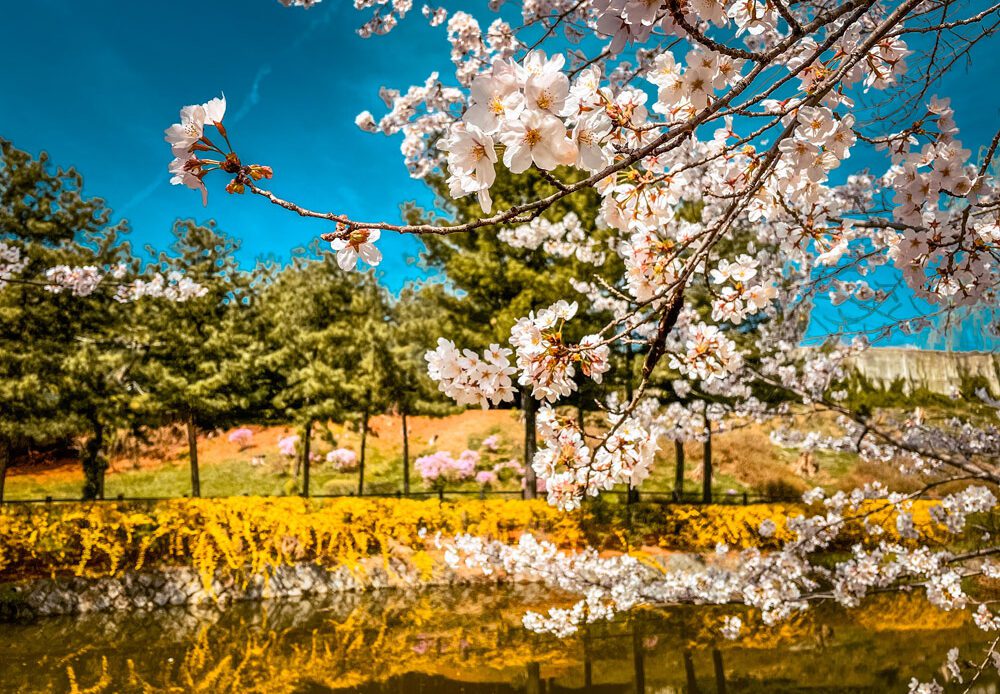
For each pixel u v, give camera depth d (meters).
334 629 8.48
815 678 6.12
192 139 1.13
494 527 12.55
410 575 11.29
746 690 5.93
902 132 1.98
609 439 2.26
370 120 4.95
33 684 6.27
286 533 11.43
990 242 2.05
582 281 11.95
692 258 1.86
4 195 13.13
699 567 11.65
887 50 1.74
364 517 12.09
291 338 18.28
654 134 1.51
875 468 16.00
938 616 8.05
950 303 3.30
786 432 8.80
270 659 7.18
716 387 8.86
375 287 18.73
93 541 9.77
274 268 20.89
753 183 1.73
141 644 7.75
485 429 24.08
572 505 2.41
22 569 9.80
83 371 13.15
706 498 16.22
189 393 15.50
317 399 16.97
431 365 1.90
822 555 10.48
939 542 9.20
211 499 11.68
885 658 6.59
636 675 6.44
